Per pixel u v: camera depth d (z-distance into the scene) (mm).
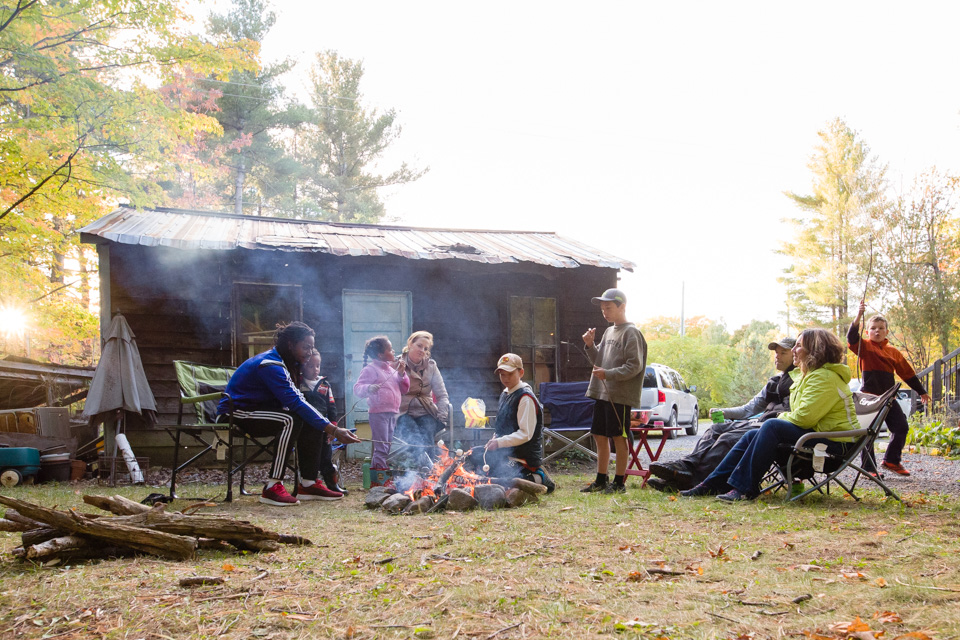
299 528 3934
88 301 16344
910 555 3000
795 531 3697
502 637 1994
